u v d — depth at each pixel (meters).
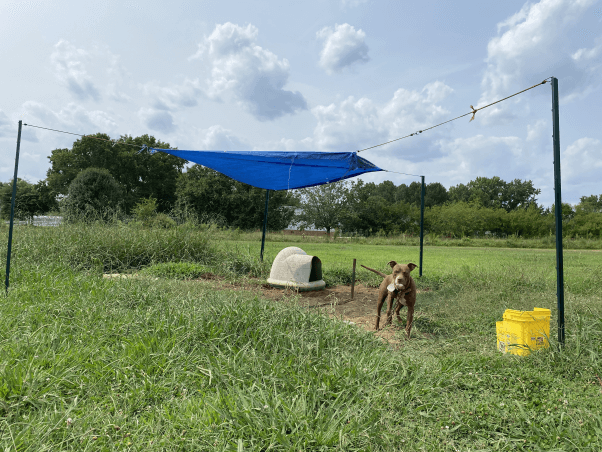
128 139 57.47
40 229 11.65
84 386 3.25
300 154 7.86
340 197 52.88
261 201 48.47
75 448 2.47
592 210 53.91
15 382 3.10
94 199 31.20
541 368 3.85
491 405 3.02
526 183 81.31
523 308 6.59
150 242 11.26
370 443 2.51
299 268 8.83
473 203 56.19
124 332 4.40
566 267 12.99
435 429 2.71
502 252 22.56
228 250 13.08
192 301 5.57
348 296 8.62
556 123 4.46
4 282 6.90
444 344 4.80
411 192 82.62
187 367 3.65
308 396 3.09
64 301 5.53
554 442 2.50
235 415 2.70
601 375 3.62
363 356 3.81
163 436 2.52
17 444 2.38
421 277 10.59
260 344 4.25
